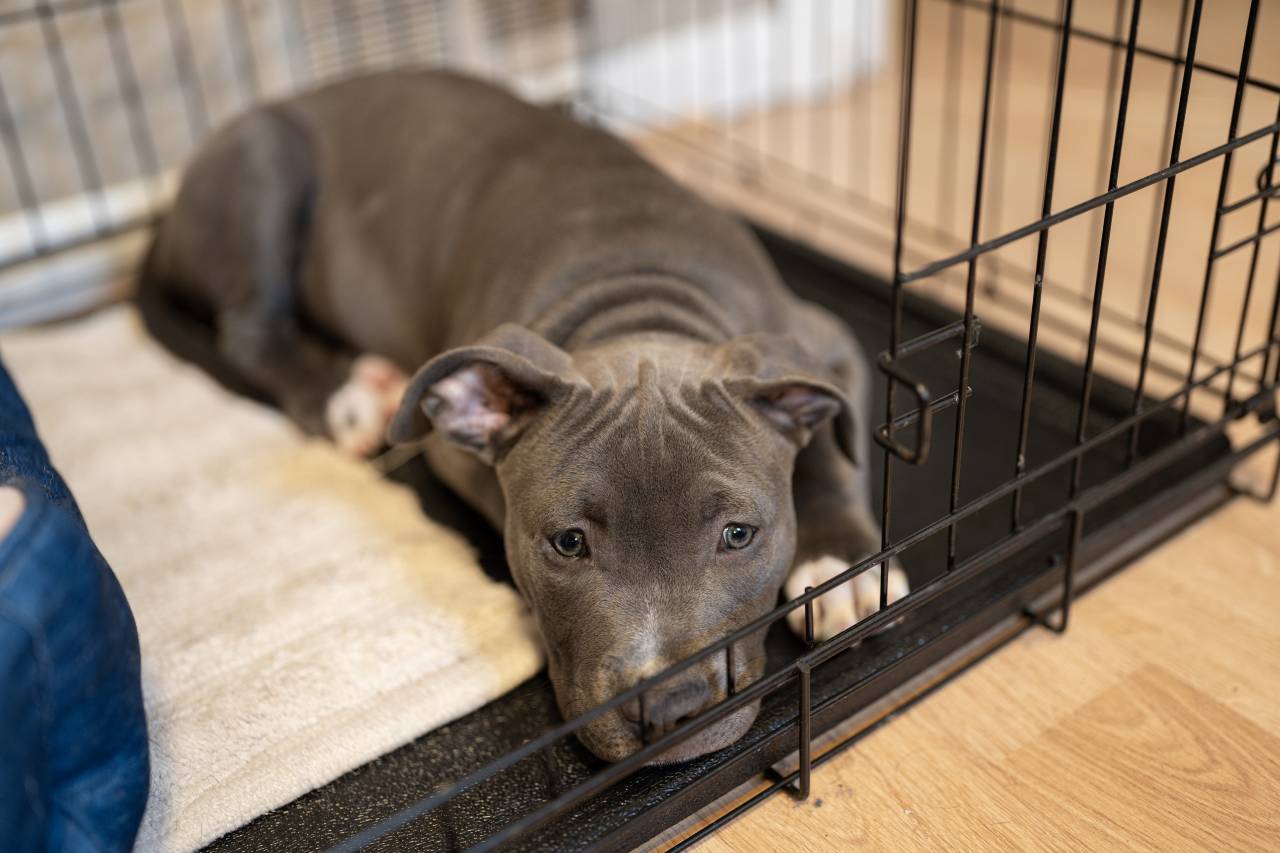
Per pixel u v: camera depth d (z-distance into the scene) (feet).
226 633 1.75
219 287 2.42
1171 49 3.16
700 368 1.54
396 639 1.72
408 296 2.19
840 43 3.43
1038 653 1.73
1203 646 1.72
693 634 1.40
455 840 1.45
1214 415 2.08
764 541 1.47
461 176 2.13
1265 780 1.53
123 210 2.86
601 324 1.71
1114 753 1.57
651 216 1.91
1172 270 2.50
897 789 1.54
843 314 2.43
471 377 1.53
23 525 1.19
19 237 2.78
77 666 1.22
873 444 2.06
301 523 1.98
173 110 2.90
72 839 1.25
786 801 1.54
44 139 2.77
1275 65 2.97
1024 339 2.26
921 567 1.79
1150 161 2.85
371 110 2.33
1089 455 1.98
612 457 1.44
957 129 3.15
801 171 3.06
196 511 2.02
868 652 1.63
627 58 3.26
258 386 2.36
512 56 3.15
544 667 1.68
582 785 1.30
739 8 3.31
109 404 2.30
